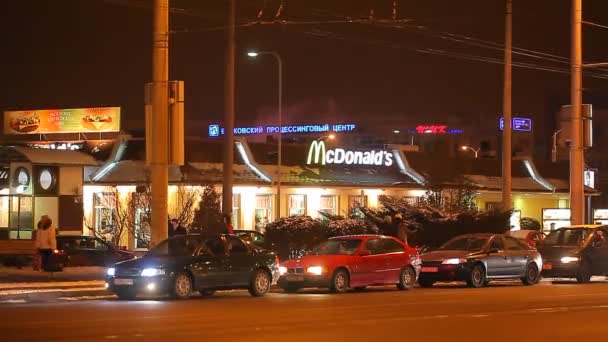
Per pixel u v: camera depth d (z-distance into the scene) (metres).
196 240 26.06
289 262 27.88
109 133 61.50
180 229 32.16
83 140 57.66
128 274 24.97
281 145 54.81
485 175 64.31
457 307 22.05
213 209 38.66
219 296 26.56
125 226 45.41
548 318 19.53
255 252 26.77
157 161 27.77
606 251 33.25
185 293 25.22
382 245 28.77
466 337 16.34
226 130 33.22
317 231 37.25
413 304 22.91
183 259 25.38
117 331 16.97
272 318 19.39
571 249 32.66
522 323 18.58
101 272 32.53
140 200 43.06
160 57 27.73
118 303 23.64
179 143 27.84
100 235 46.19
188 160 50.31
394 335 16.55
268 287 26.86
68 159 44.09
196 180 47.91
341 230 37.41
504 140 39.69
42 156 43.16
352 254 27.94
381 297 25.42
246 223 51.81
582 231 33.53
